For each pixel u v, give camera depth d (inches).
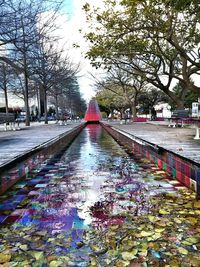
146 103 1953.7
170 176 247.6
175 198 182.7
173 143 346.9
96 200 182.5
